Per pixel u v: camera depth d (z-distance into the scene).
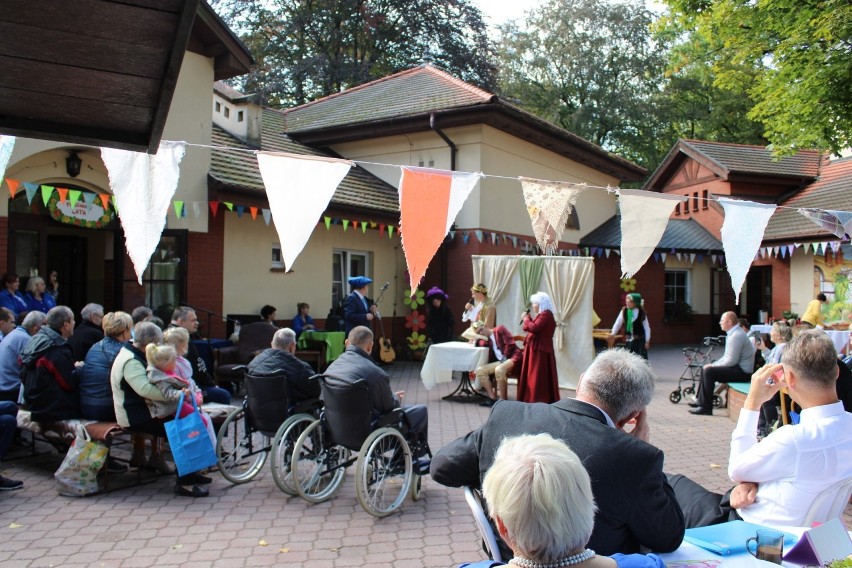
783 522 2.91
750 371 9.18
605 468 2.35
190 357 7.32
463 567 2.31
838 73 9.99
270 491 5.77
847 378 5.12
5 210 9.12
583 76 32.12
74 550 4.39
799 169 21.81
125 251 10.66
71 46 2.08
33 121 2.69
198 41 11.19
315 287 13.52
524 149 16.20
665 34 12.95
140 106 2.54
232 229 11.85
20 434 7.06
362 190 14.62
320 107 18.52
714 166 21.28
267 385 5.72
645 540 2.37
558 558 1.69
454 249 15.05
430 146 15.26
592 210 19.81
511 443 1.86
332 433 5.42
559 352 11.13
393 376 12.88
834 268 17.58
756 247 5.55
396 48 28.61
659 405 10.09
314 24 27.55
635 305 11.63
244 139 13.98
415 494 5.58
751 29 11.07
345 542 4.60
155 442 6.08
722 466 6.58
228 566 4.17
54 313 6.01
